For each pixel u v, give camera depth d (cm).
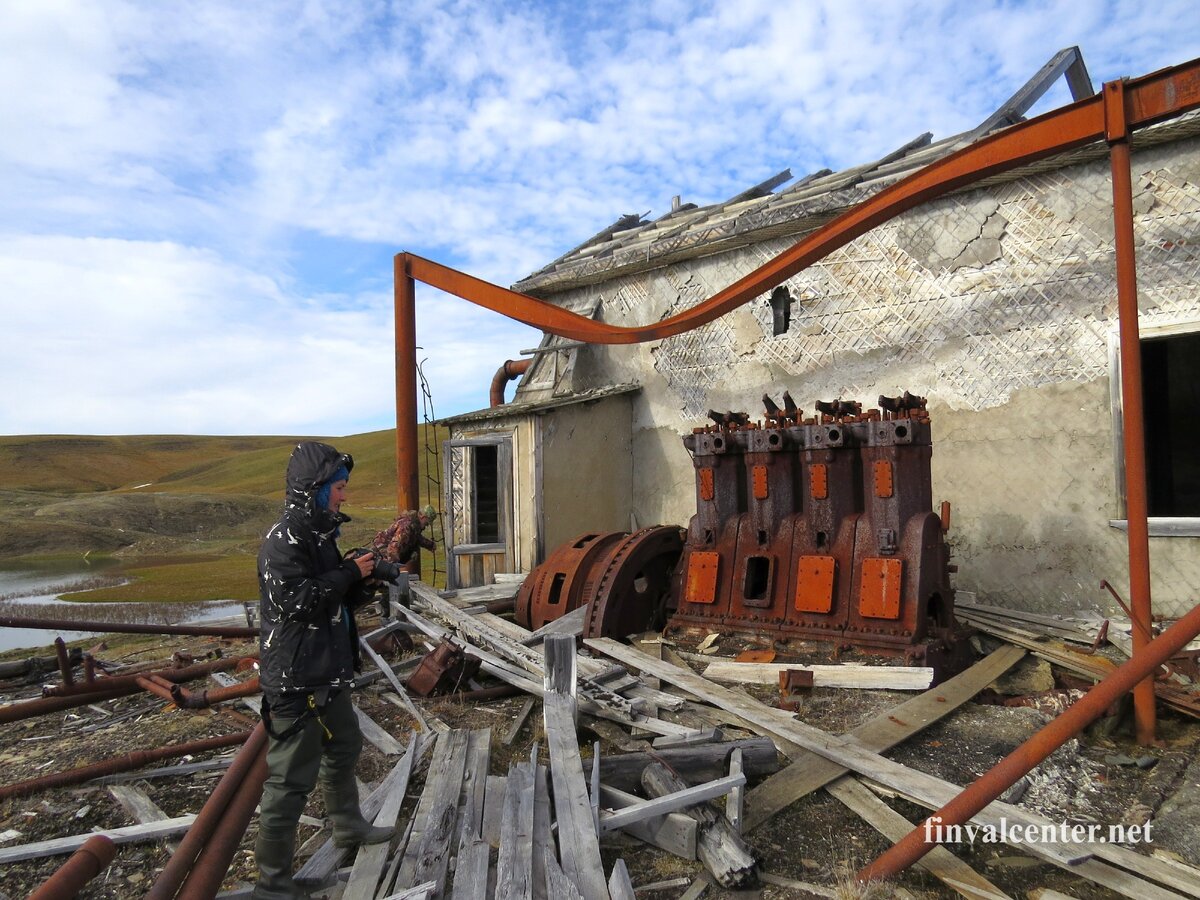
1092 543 673
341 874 326
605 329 810
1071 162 679
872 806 384
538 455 913
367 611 853
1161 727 480
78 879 221
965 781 411
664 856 352
